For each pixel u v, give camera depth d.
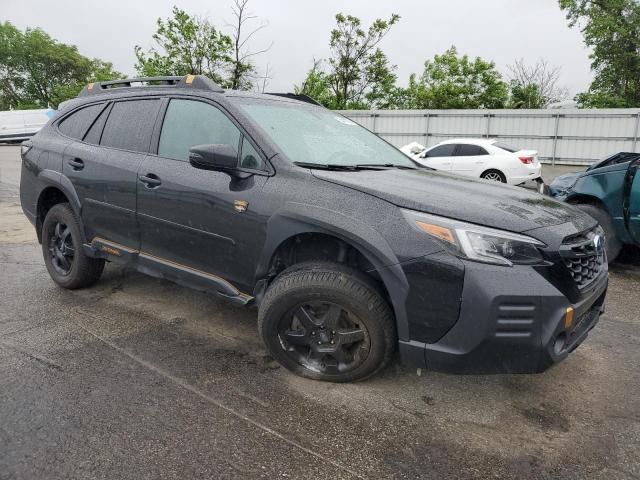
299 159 3.08
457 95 29.27
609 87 30.77
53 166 4.26
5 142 32.12
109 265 5.21
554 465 2.30
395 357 3.30
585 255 2.59
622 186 5.43
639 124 20.05
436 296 2.43
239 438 2.42
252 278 3.04
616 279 5.43
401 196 2.61
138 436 2.40
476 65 28.95
